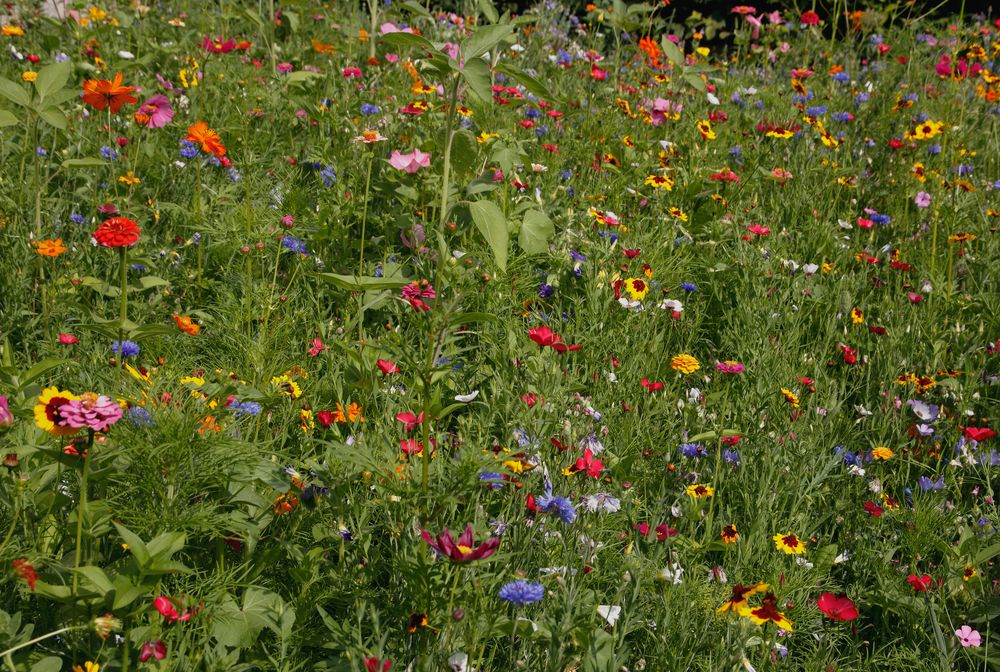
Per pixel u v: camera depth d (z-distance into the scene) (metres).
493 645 2.09
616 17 6.21
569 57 6.58
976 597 2.54
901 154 5.33
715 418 3.07
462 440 2.41
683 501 2.71
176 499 2.00
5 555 1.86
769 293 3.85
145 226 3.80
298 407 2.62
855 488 2.99
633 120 5.58
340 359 2.94
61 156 3.90
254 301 3.15
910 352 3.66
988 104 6.12
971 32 6.24
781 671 2.25
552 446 2.50
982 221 4.68
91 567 1.70
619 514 2.53
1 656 1.70
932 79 6.44
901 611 2.54
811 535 2.77
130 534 1.70
